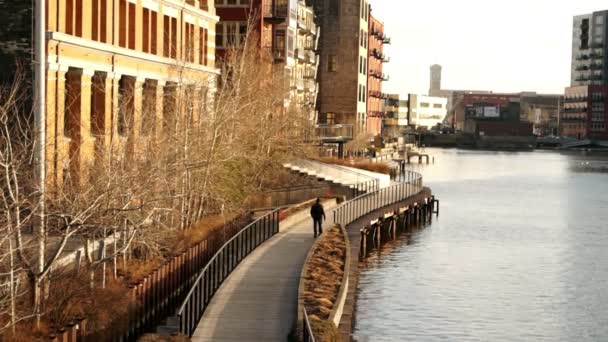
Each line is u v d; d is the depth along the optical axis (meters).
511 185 151.62
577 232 89.06
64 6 48.28
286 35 110.25
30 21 46.00
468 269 65.81
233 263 45.19
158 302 37.00
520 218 101.06
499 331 47.66
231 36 96.44
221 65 87.06
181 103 50.84
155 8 60.62
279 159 79.19
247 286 40.38
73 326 28.33
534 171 194.88
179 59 57.78
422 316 50.06
